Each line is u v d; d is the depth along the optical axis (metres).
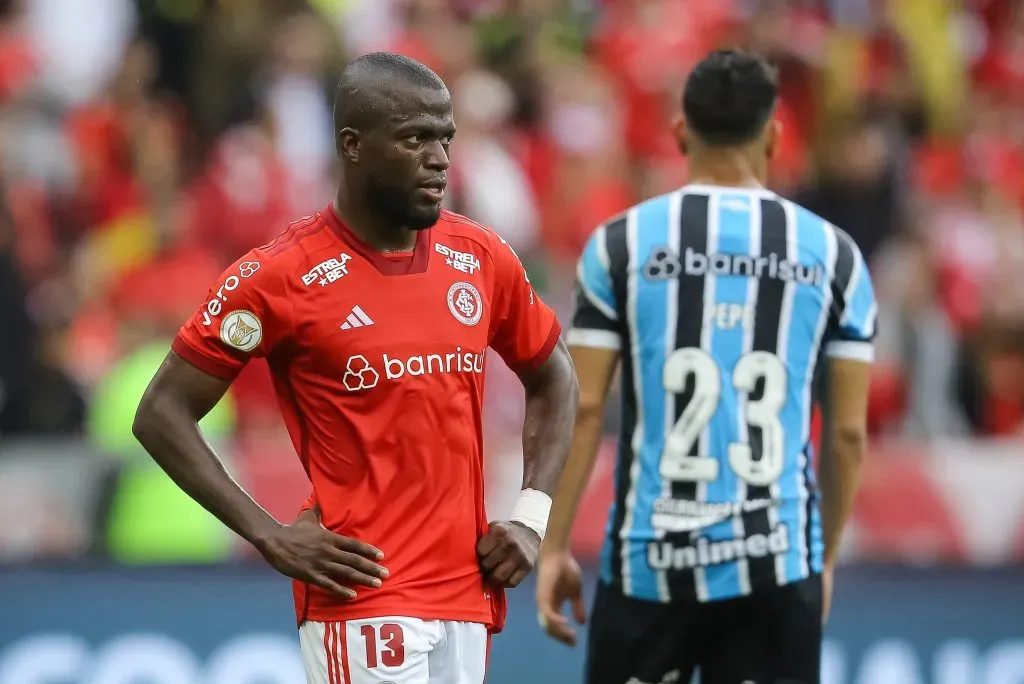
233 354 11.47
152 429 11.44
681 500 14.22
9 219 26.20
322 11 33.44
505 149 31.69
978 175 33.69
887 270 30.22
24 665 20.61
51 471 21.28
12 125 30.00
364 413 11.49
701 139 14.76
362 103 11.27
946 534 22.56
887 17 36.19
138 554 21.25
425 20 33.00
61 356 25.83
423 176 11.29
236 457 21.58
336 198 11.90
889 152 32.78
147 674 20.86
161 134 30.55
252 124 31.45
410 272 11.68
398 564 11.49
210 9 32.56
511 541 11.84
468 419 11.81
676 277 14.35
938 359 27.78
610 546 14.62
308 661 11.82
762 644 14.38
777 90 14.82
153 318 26.28
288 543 11.31
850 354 14.54
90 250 28.53
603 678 14.66
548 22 34.25
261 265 11.46
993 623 22.28
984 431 27.83
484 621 11.88
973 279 29.72
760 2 35.25
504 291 12.24
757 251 14.34
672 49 34.25
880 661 21.94
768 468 14.18
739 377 14.23
